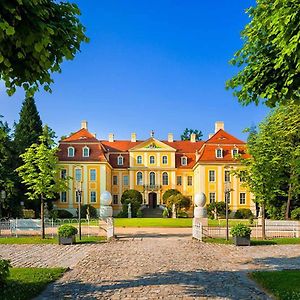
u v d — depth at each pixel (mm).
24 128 54844
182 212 53281
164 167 64750
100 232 24828
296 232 25047
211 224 34250
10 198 42594
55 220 34625
